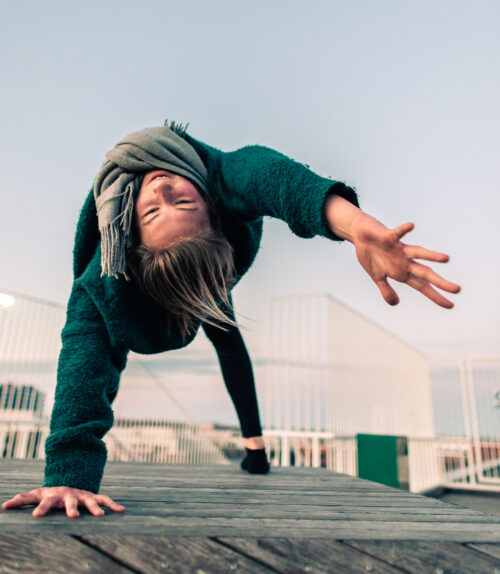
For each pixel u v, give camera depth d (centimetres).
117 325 100
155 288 98
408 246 64
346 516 91
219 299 104
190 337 115
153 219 99
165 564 61
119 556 62
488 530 82
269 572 63
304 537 70
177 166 106
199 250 96
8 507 79
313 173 88
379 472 421
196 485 133
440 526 84
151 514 82
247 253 127
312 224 80
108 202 99
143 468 179
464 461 602
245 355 164
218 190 114
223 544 66
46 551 61
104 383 95
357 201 82
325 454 440
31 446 529
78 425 88
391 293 71
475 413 600
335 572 64
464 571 66
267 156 102
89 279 104
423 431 705
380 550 69
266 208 98
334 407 461
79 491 82
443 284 61
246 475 168
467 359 618
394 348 660
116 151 107
